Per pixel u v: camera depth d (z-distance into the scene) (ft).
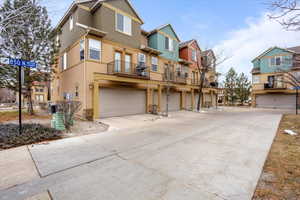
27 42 31.24
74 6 36.78
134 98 42.83
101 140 18.21
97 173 10.18
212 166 11.21
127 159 12.55
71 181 9.19
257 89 75.56
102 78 33.19
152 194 7.91
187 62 60.03
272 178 9.31
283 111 57.72
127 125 27.71
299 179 9.11
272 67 71.72
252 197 7.58
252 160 12.21
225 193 7.96
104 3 36.17
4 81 31.94
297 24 10.85
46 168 10.82
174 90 56.08
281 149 14.58
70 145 16.15
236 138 19.13
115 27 38.40
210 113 49.98
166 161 12.16
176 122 31.45
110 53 37.47
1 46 20.01
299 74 63.62
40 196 7.78
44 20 32.48
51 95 60.13
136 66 40.98
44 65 35.40
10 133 17.39
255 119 35.73
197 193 7.98
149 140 18.28
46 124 24.57
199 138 19.19
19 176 9.70
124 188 8.46
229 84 99.35
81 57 34.81
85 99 33.14
